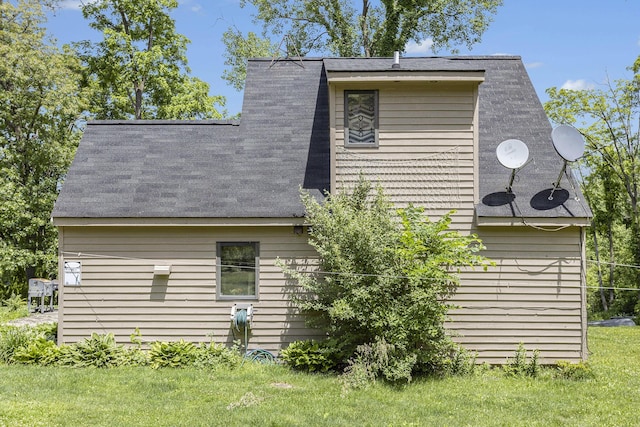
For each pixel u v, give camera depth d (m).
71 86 28.45
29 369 12.34
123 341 13.67
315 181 14.38
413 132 13.61
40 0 29.25
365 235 12.01
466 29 29.72
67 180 14.23
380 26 30.17
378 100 13.63
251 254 13.87
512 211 13.26
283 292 13.75
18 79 27.44
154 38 33.34
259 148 15.20
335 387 11.39
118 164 14.74
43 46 28.62
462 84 13.53
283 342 13.69
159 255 13.77
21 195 27.36
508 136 15.06
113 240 13.80
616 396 11.04
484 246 12.62
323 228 12.62
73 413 9.44
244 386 11.35
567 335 13.41
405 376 11.43
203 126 15.79
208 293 13.74
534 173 14.12
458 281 12.30
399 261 12.16
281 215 13.48
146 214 13.46
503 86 16.42
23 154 28.52
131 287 13.73
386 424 9.24
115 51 31.70
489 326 13.46
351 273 11.98
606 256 42.84
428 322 11.85
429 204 13.54
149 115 34.53
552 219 13.21
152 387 11.13
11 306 25.16
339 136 13.58
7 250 26.78
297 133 15.54
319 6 30.98
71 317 13.67
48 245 28.88
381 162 13.57
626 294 34.38
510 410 10.12
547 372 12.76
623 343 17.88
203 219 13.52
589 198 38.56
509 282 13.48
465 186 13.53
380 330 11.88
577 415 9.91
